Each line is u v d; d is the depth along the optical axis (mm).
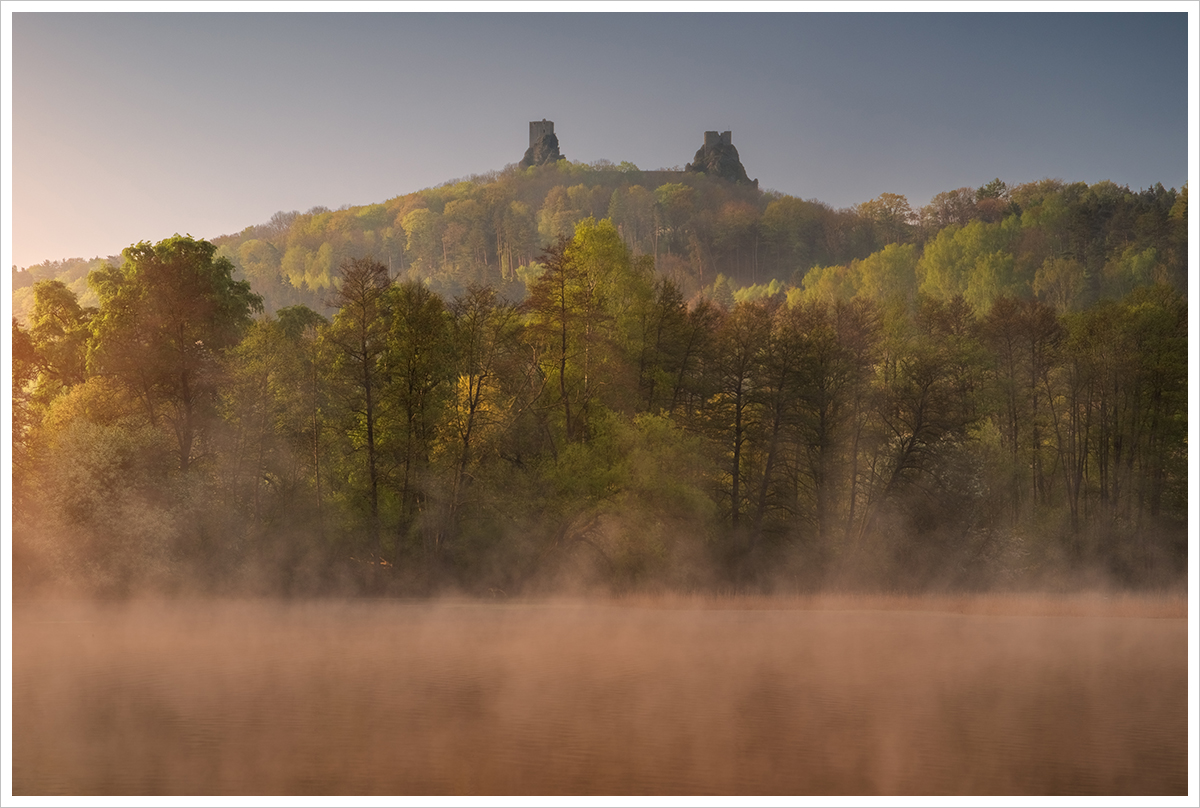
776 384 55625
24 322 57375
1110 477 64438
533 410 50156
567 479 47031
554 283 50438
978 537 55156
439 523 47594
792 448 58000
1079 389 64250
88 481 40531
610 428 48719
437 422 49062
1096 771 16375
